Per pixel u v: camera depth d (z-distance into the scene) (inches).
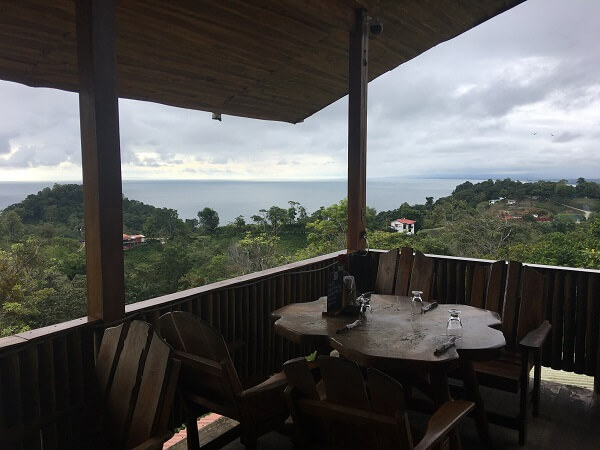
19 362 77.7
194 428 87.7
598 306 132.0
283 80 204.2
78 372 87.6
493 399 127.9
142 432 62.1
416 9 177.8
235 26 152.5
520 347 100.0
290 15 153.6
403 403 48.9
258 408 78.6
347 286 108.0
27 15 119.1
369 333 92.7
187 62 169.8
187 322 77.7
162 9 134.6
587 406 123.4
